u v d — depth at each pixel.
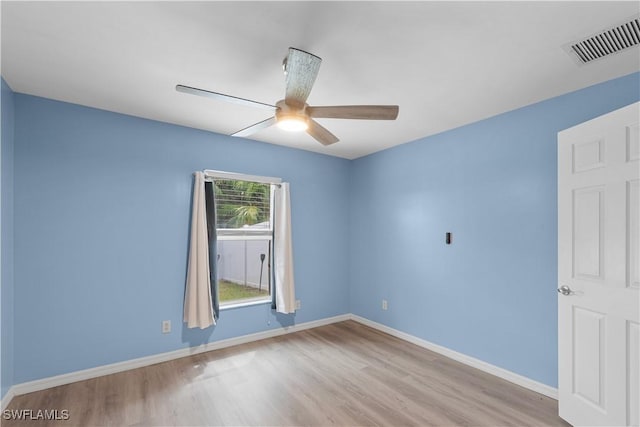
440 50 1.86
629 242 1.83
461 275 3.15
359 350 3.38
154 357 3.02
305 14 1.55
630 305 1.82
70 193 2.65
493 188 2.90
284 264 3.77
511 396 2.48
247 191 3.76
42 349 2.52
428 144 3.51
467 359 3.06
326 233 4.36
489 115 2.89
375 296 4.16
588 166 2.05
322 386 2.61
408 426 2.10
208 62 2.01
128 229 2.91
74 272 2.66
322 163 4.32
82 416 2.18
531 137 2.64
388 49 1.85
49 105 2.57
